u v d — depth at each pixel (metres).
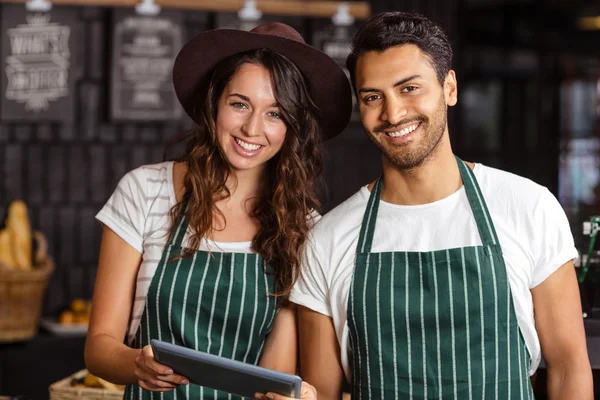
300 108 2.17
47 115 4.30
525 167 5.42
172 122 4.45
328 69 2.18
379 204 2.03
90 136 4.38
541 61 5.45
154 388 1.89
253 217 2.21
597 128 5.41
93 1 4.31
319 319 2.06
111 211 2.17
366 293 1.95
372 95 1.91
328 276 2.02
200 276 2.11
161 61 4.41
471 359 1.89
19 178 4.30
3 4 4.25
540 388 2.11
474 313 1.89
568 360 1.89
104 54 4.39
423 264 1.93
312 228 2.11
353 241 2.01
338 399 2.07
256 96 2.08
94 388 2.58
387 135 1.91
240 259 2.14
